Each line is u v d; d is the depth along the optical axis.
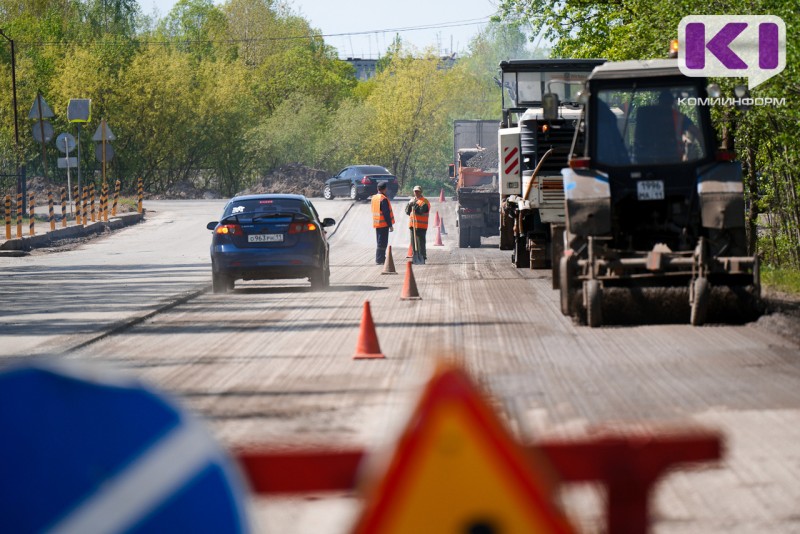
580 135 56.16
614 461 7.28
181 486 5.81
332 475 7.32
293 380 25.58
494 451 6.20
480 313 39.06
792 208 53.66
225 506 5.90
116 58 198.75
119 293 50.62
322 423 20.48
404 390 23.98
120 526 5.64
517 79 59.34
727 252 36.47
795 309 35.91
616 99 37.47
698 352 28.47
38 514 5.58
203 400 23.08
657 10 50.59
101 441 5.73
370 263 72.50
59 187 177.88
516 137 58.56
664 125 37.31
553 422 20.02
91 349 31.52
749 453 17.75
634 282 34.75
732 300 33.19
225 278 50.59
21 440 5.62
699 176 36.47
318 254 50.69
